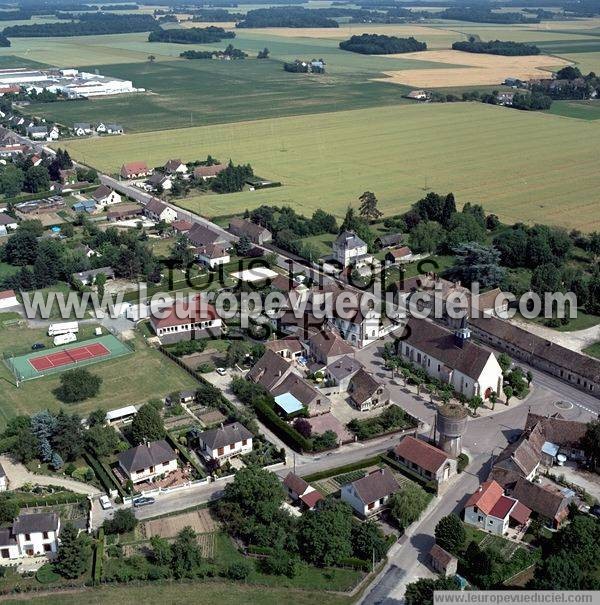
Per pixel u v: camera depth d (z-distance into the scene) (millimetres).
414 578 128875
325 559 131125
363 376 188375
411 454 158375
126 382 194875
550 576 121688
